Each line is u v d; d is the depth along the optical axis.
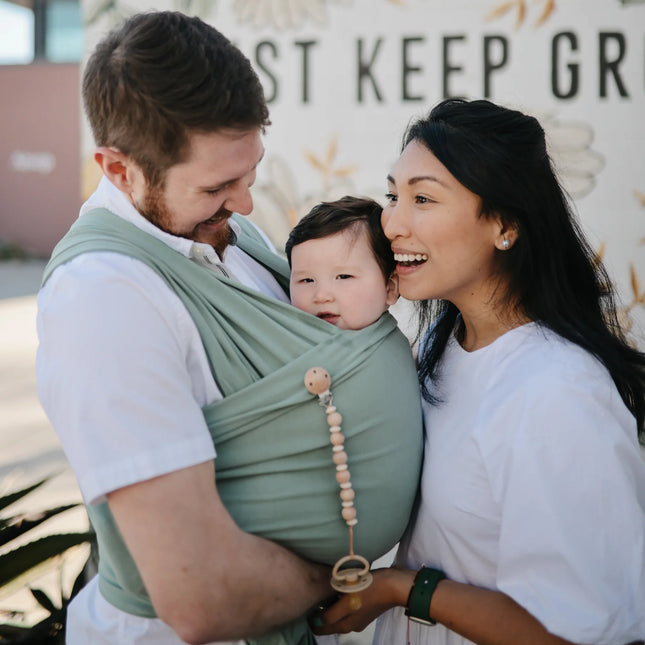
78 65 15.93
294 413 1.40
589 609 1.32
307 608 1.43
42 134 16.22
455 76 2.73
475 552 1.48
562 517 1.34
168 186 1.38
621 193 2.66
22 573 2.15
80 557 3.20
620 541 1.34
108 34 1.40
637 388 1.55
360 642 2.81
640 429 1.61
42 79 16.08
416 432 1.53
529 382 1.42
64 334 1.29
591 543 1.34
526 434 1.38
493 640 1.40
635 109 2.63
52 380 1.30
